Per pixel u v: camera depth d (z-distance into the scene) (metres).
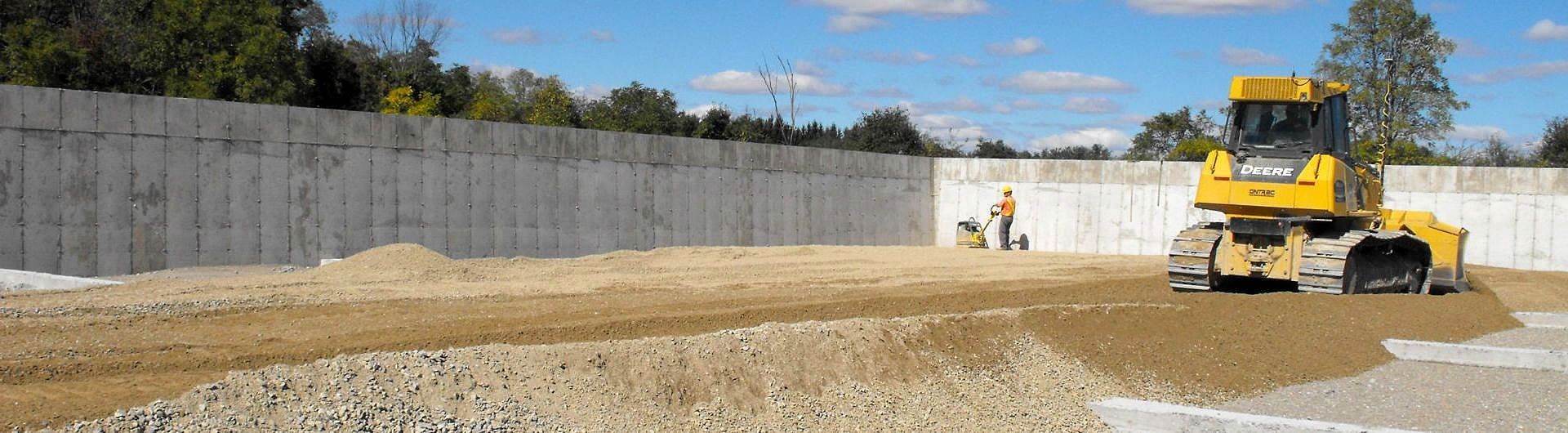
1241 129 16.22
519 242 23.17
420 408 7.54
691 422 8.57
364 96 38.81
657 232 25.92
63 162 17.52
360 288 14.55
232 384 7.04
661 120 41.34
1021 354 11.34
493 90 48.31
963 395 10.20
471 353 8.36
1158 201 31.47
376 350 9.49
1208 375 11.77
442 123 21.94
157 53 30.20
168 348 9.46
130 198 18.19
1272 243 15.77
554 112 39.81
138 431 6.37
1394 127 34.47
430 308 12.68
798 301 14.08
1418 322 14.49
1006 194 30.44
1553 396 11.33
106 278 17.70
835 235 30.95
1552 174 27.95
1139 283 18.12
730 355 9.42
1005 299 15.14
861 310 13.39
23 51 28.64
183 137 18.73
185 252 18.78
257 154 19.53
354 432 7.00
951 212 34.16
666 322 11.51
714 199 27.33
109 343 9.63
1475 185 28.78
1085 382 11.07
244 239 19.42
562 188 23.94
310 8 47.28
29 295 13.31
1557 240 27.92
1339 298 15.07
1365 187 17.27
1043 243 32.81
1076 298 15.64
